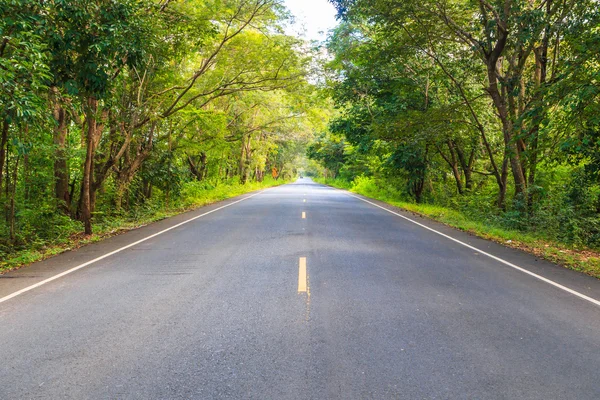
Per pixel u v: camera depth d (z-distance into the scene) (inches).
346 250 337.1
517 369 135.7
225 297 208.4
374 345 152.3
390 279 247.3
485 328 171.6
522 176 592.7
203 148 884.0
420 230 482.6
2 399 115.6
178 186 779.4
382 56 676.7
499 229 498.9
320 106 919.0
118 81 455.2
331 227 478.0
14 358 141.2
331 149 2128.4
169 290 221.6
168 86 663.1
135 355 143.3
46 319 178.2
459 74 737.0
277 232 434.0
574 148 407.5
